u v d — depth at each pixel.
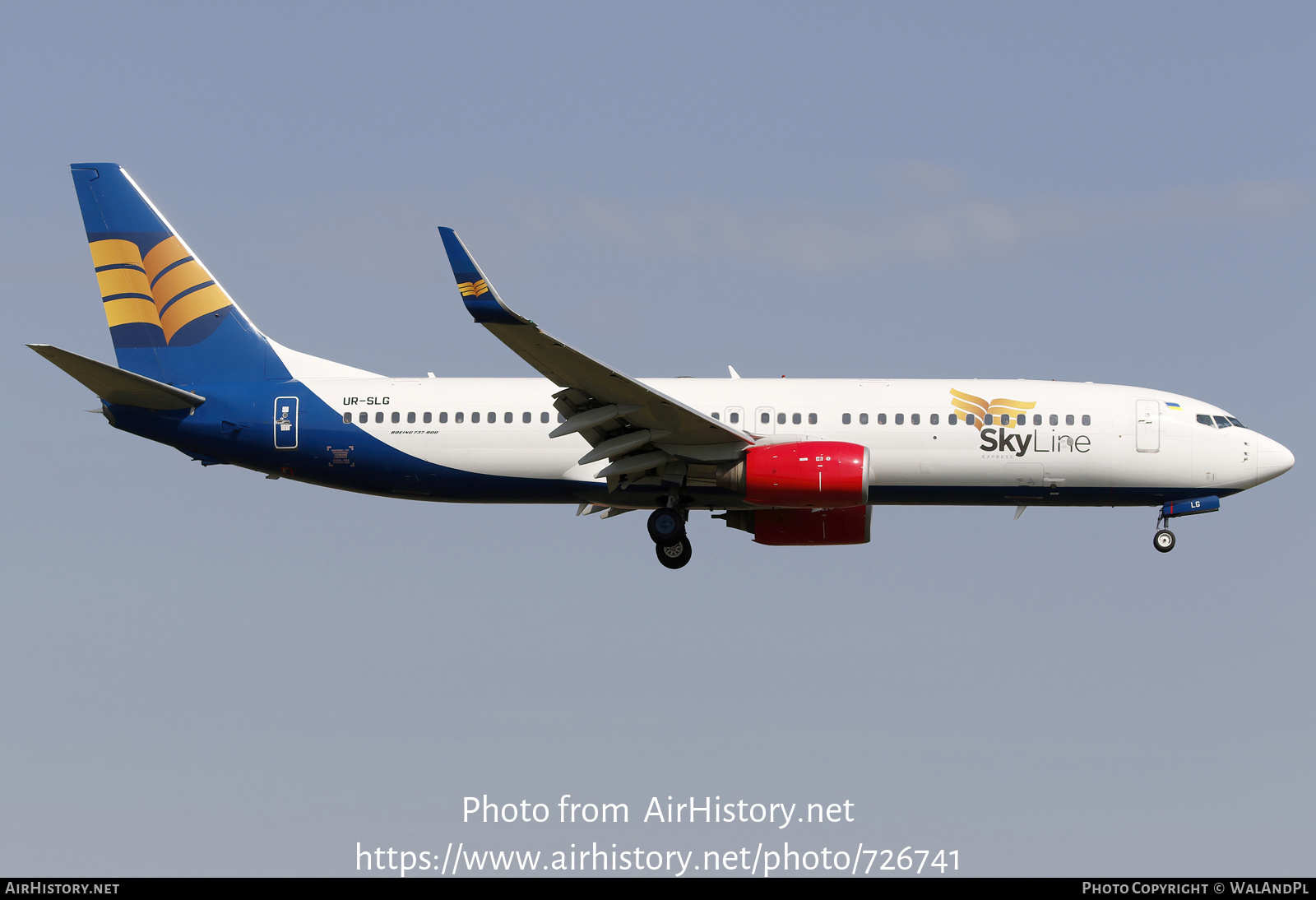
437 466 110.88
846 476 102.88
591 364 95.06
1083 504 110.94
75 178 116.50
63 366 104.75
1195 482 107.75
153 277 115.81
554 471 109.94
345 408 111.75
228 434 112.31
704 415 100.94
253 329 115.38
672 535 109.06
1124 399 109.62
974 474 108.62
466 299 88.50
